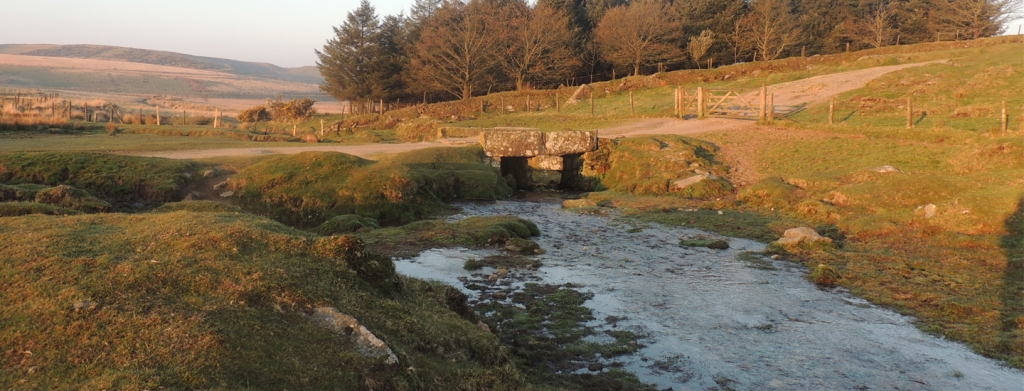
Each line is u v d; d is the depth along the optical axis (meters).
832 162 25.91
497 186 26.27
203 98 155.38
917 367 8.92
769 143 29.95
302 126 59.72
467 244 15.99
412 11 78.81
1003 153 21.94
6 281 6.48
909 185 19.53
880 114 34.75
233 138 36.62
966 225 16.09
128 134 36.56
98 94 129.38
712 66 73.62
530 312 11.02
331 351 6.21
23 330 5.68
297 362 5.89
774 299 11.98
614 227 19.34
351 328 6.59
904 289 12.36
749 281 13.22
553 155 30.05
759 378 8.52
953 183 19.17
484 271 13.65
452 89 68.00
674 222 19.75
